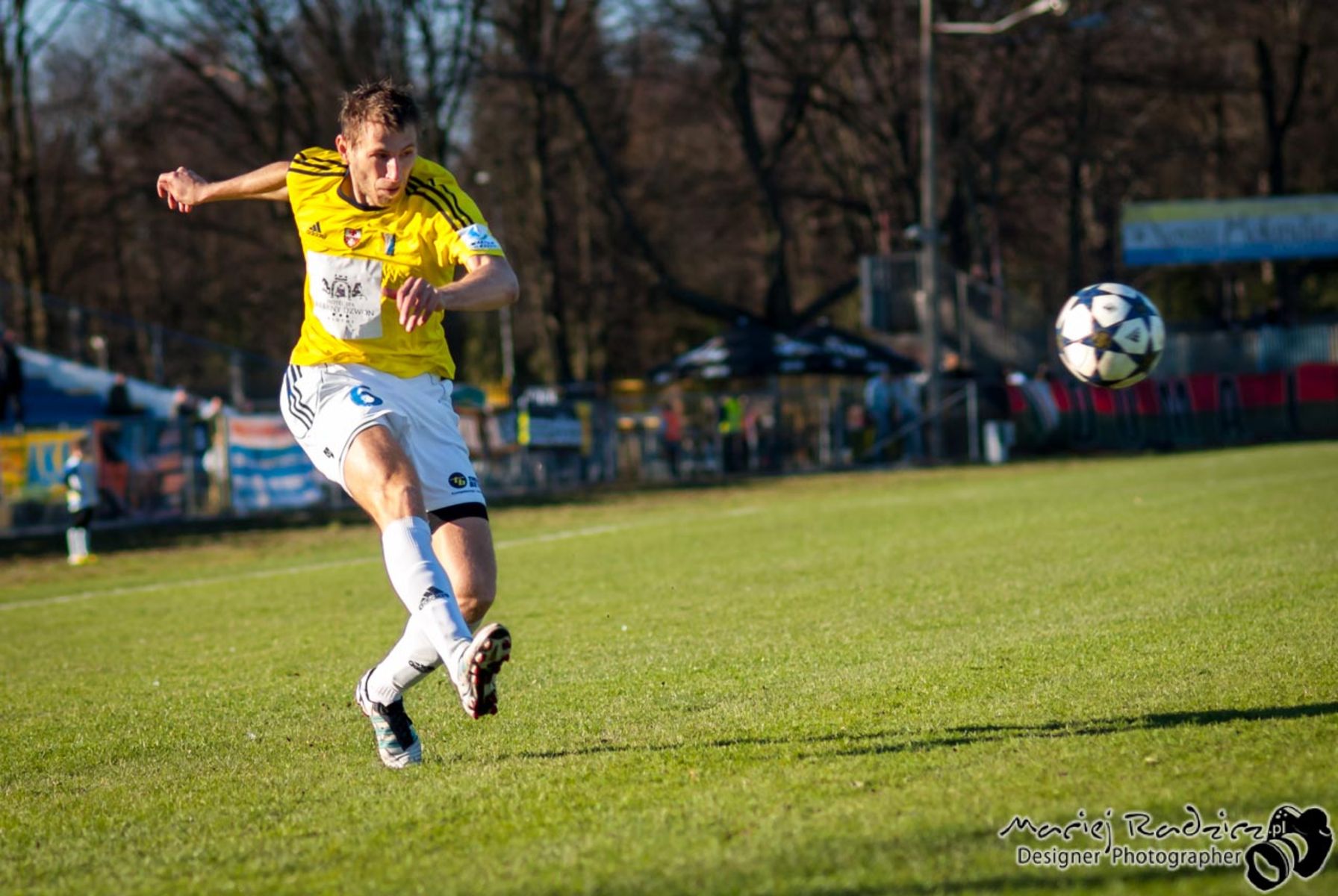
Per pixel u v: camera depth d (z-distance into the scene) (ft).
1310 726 39.58
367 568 126.31
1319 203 371.97
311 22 316.60
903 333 341.62
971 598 77.66
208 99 342.64
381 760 43.68
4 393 229.04
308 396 41.75
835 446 288.10
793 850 30.42
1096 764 36.70
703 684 54.75
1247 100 481.87
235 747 48.08
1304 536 97.25
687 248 454.40
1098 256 488.44
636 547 129.49
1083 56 368.48
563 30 386.73
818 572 98.07
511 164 413.39
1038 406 307.17
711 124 422.82
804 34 395.14
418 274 41.45
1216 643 55.88
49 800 41.57
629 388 313.94
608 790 37.37
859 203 408.05
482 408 245.65
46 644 84.58
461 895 28.94
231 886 30.78
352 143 40.11
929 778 36.32
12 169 332.19
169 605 104.22
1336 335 340.39
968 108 388.57
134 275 441.27
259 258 373.61
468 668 34.55
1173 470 207.62
